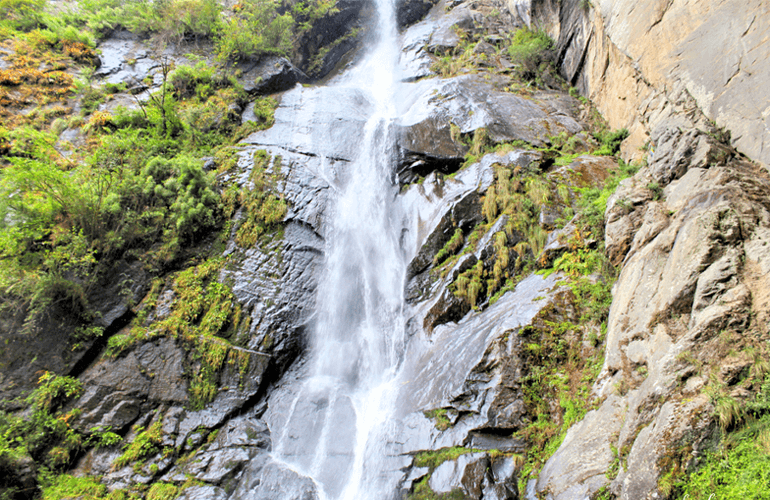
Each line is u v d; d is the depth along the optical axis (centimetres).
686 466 399
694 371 438
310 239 1069
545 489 555
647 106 971
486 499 586
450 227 1020
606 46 1249
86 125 1112
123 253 899
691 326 477
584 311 733
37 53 1253
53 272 781
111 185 919
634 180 732
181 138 1186
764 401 382
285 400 859
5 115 1068
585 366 666
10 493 622
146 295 885
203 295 915
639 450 447
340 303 1016
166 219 970
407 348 913
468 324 852
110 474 689
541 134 1225
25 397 701
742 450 375
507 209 996
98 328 796
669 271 539
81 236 840
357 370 938
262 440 788
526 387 679
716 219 507
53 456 676
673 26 900
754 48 665
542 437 627
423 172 1195
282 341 912
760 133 605
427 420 709
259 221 1054
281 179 1138
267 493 697
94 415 729
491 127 1223
